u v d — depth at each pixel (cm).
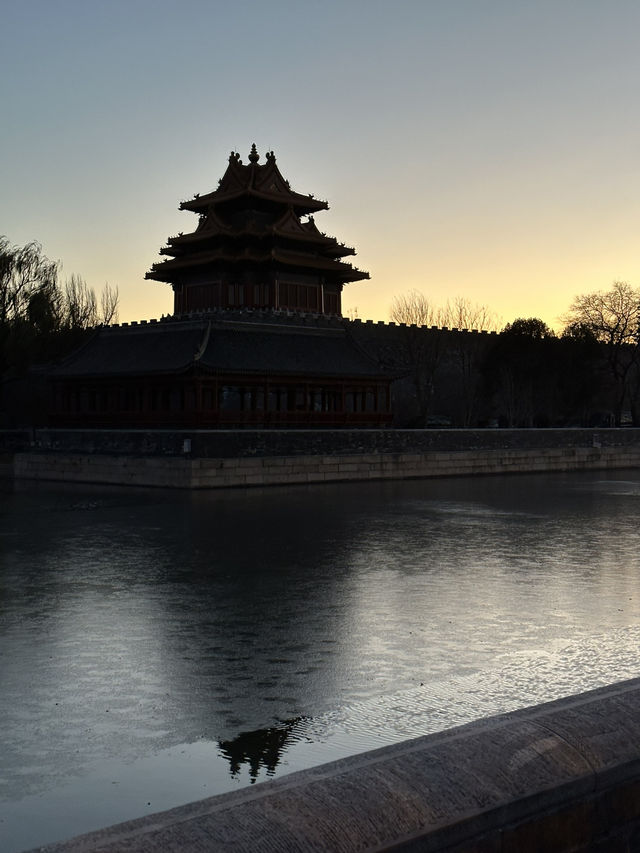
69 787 1179
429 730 1380
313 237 9381
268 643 1906
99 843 438
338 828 474
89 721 1434
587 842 570
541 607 2241
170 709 1488
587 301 12375
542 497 5272
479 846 521
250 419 7488
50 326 8750
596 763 574
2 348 8506
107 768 1243
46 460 6762
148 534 3666
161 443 6050
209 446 5909
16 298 8756
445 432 7056
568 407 11875
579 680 1630
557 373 11644
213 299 9419
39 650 1859
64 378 8156
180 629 2033
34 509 4644
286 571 2778
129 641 1931
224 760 1270
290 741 1340
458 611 2200
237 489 5809
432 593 2423
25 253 8800
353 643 1903
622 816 588
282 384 7756
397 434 6781
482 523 4003
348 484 6250
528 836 542
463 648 1855
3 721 1438
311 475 6303
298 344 8200
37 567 2881
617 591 2445
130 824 463
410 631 2002
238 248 9444
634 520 4112
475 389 11481
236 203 9506
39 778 1209
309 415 7856
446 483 6369
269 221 9581
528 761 556
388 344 10650
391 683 1619
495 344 11719
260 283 9438
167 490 5728
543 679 1636
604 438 8069
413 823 494
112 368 7894
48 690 1596
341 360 8256
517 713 618
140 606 2278
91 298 11269
